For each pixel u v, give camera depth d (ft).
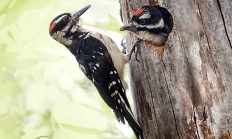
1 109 37.91
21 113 37.83
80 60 33.83
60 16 34.65
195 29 28.73
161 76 29.19
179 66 28.76
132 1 31.78
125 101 31.63
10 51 38.22
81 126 36.65
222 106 27.20
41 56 38.83
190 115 27.81
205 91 27.71
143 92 29.81
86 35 33.99
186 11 29.25
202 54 28.25
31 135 37.06
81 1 39.99
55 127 37.04
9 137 37.40
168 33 30.04
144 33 30.32
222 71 27.66
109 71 32.60
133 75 30.86
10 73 38.47
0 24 37.91
